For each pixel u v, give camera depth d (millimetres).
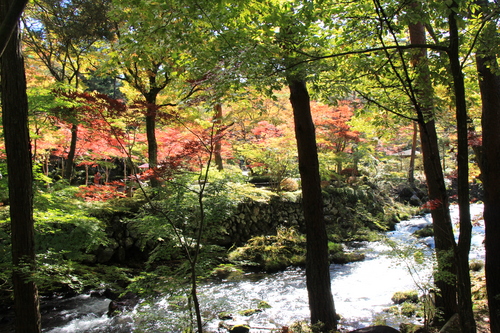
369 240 12203
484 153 4203
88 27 8102
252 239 10070
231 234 10281
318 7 3475
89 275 5578
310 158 4855
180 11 3100
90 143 8555
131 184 7316
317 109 12641
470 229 2684
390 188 18625
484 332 4395
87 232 5777
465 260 2693
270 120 10648
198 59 3512
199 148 4570
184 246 4395
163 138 7555
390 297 6824
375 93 4578
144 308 5621
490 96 4148
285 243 10039
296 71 3367
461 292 2678
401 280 7734
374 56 3922
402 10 3158
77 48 9422
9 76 3643
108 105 4168
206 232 5273
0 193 5277
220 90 3197
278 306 6469
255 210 11016
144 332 5016
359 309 6316
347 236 12594
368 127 7078
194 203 4977
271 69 3230
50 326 5715
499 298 3854
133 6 3570
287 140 12102
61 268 4234
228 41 3480
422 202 18344
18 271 3650
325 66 3410
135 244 8555
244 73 3107
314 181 4863
